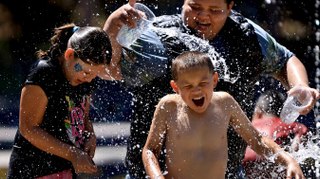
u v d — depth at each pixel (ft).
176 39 31.73
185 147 30.09
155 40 31.73
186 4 32.01
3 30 100.12
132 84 32.22
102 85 67.00
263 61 32.83
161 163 30.66
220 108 30.60
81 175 35.19
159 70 31.60
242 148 32.14
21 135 32.45
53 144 31.58
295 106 31.53
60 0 94.53
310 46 92.99
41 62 31.91
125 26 31.50
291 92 31.60
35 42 99.96
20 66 98.32
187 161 30.09
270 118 38.47
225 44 32.24
